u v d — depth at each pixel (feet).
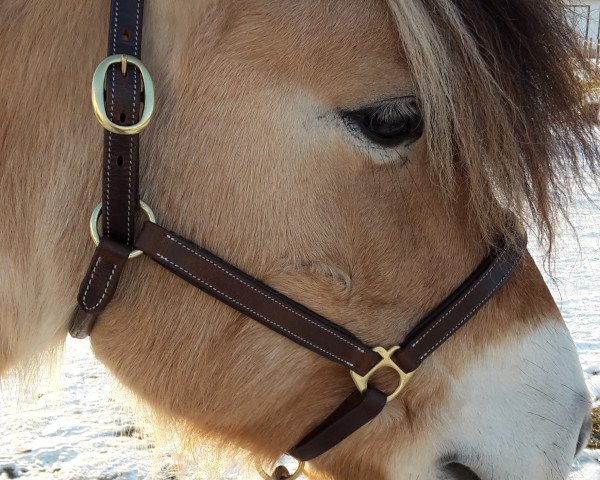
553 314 4.65
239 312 4.28
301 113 3.88
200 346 4.34
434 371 4.43
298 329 4.21
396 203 4.09
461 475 4.53
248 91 3.88
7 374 4.69
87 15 3.92
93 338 4.51
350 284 4.18
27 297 4.26
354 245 4.13
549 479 4.47
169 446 5.48
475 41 3.87
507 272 4.39
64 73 3.96
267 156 3.95
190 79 3.91
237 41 3.82
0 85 3.99
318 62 3.78
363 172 4.00
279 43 3.78
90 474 8.43
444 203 4.15
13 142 4.05
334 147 3.93
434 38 3.76
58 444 9.11
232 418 4.56
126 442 9.25
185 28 3.85
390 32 3.78
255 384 4.41
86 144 4.03
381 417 4.54
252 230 4.07
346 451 4.68
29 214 4.14
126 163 3.87
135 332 4.35
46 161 4.07
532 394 4.47
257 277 4.14
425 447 4.50
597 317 13.17
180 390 4.46
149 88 3.76
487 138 3.94
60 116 4.01
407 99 3.87
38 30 3.96
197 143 3.98
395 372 4.41
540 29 3.99
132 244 4.03
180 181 4.03
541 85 4.03
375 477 4.69
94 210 4.00
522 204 4.18
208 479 6.10
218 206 4.04
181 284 4.25
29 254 4.19
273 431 4.64
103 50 3.93
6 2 3.97
